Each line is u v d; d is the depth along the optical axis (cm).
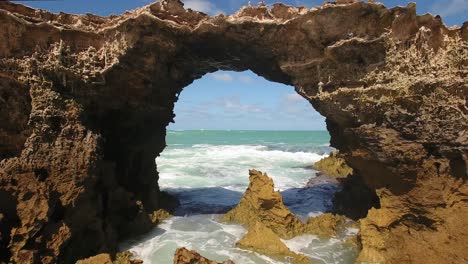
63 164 1011
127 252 1153
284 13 1172
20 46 1030
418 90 1020
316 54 1163
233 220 1435
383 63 1079
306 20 1111
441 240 982
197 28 1165
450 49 1046
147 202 1521
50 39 1070
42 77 1041
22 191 939
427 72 1037
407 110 1039
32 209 922
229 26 1158
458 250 951
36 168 979
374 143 1066
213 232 1333
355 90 1109
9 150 1002
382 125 1070
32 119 1004
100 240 1095
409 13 1048
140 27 1107
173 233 1331
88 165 1029
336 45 1098
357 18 1081
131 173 1493
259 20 1155
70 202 994
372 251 1070
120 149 1423
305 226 1316
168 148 4841
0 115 988
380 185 1138
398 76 1058
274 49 1212
